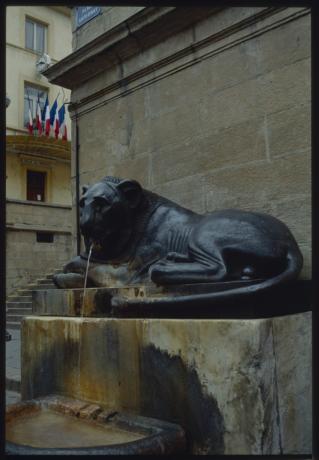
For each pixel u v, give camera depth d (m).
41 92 19.75
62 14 20.66
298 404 2.25
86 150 5.23
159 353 2.38
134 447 1.92
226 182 3.67
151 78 4.41
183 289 2.54
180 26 4.05
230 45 3.69
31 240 15.36
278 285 2.30
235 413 2.09
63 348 2.91
